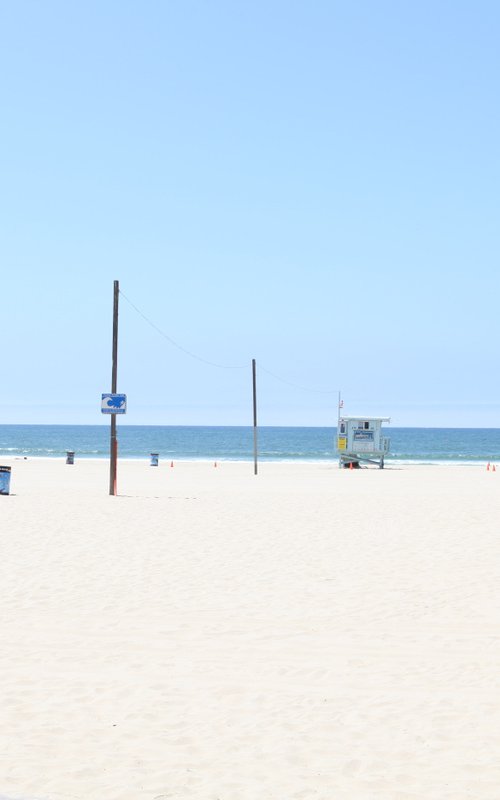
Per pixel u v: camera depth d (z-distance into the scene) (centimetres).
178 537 1830
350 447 6197
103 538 1802
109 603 1138
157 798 529
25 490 3369
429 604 1137
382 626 1016
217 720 682
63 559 1505
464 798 529
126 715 693
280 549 1656
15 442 16212
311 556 1566
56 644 923
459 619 1048
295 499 2955
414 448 14162
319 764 588
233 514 2356
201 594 1205
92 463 6775
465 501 2906
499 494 3309
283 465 6769
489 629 995
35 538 1792
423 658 873
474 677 805
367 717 689
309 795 534
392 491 3494
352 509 2545
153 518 2228
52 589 1230
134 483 4025
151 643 932
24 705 716
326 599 1172
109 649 905
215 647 917
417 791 540
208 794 535
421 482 4319
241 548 1667
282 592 1221
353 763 589
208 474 5116
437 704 723
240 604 1138
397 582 1299
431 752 610
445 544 1733
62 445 14612
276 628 1005
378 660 868
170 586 1263
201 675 812
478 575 1355
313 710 708
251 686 777
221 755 605
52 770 574
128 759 596
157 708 712
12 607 1107
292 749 617
